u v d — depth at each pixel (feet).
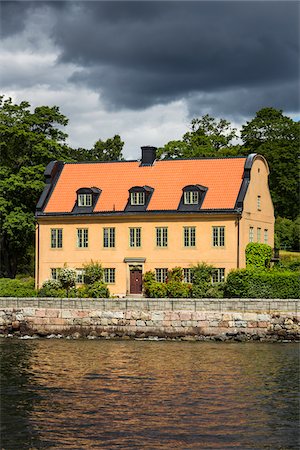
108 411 133.69
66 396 143.84
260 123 370.32
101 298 221.87
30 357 183.83
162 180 264.52
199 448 115.65
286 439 119.24
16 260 309.42
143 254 256.73
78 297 244.22
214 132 424.46
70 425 126.00
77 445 116.88
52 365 173.37
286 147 361.10
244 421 127.65
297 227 334.24
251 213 256.73
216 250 248.93
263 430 123.24
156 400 140.67
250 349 194.39
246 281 227.81
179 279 249.96
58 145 298.56
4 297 229.45
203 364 173.58
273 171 360.28
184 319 211.82
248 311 209.15
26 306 223.10
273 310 208.03
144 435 121.08
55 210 266.98
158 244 255.50
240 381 155.63
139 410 134.21
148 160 271.90
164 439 119.24
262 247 252.42
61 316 219.82
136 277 257.96
